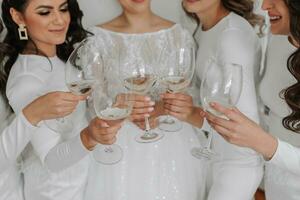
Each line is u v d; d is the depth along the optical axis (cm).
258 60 160
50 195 144
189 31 185
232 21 154
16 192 149
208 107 116
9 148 130
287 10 127
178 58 136
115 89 146
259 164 146
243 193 144
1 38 163
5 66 151
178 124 160
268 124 157
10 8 143
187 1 157
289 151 123
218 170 149
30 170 148
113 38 170
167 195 153
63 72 148
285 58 141
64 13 144
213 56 150
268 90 149
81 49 127
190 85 167
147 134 152
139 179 153
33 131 129
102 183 153
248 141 118
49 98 122
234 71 118
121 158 148
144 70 143
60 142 141
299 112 131
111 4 196
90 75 125
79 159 135
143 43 167
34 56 145
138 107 138
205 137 164
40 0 138
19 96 136
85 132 131
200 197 161
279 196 149
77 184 148
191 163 158
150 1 188
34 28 142
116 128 122
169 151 157
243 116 118
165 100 142
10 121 151
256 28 180
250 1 166
